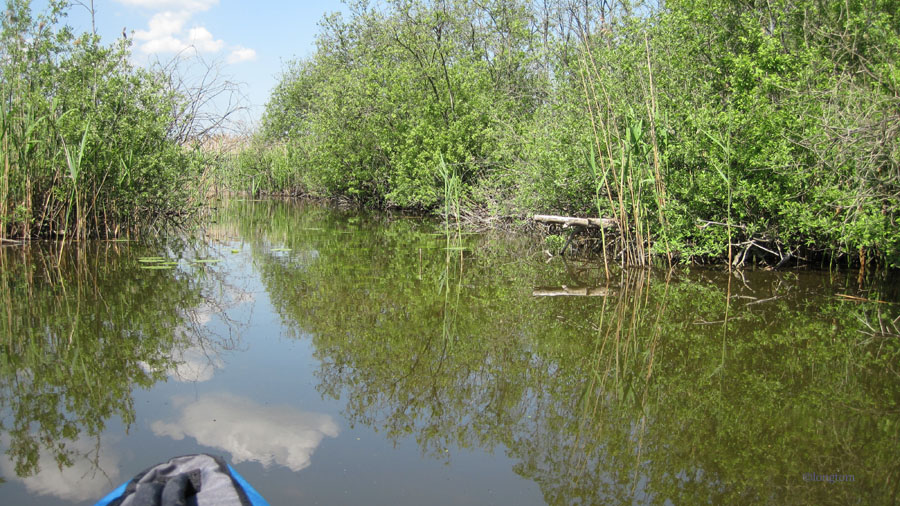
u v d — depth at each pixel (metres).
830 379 4.71
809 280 8.16
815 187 7.45
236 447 3.54
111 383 4.50
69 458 3.35
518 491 3.18
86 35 10.59
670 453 3.62
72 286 7.71
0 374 4.65
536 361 5.25
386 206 21.69
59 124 10.07
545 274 8.96
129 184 11.45
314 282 8.30
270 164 29.70
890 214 6.80
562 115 10.92
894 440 3.72
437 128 16.70
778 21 8.95
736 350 5.41
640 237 9.08
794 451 3.61
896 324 6.10
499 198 13.30
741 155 8.16
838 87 6.85
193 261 9.71
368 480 3.24
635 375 4.89
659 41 9.61
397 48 17.81
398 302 7.22
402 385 4.68
